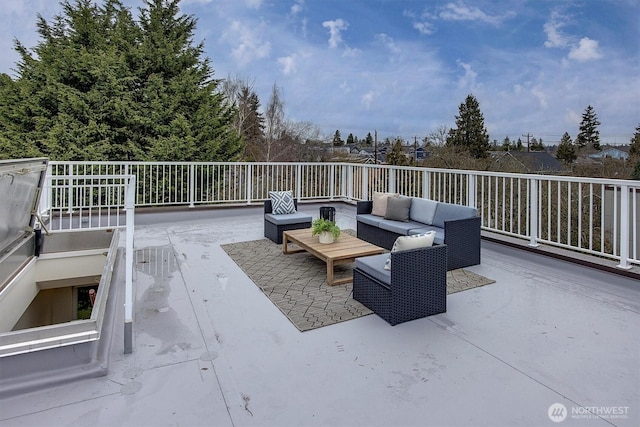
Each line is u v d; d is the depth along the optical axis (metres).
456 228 4.53
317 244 4.61
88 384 2.26
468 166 16.05
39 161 3.80
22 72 11.30
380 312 3.24
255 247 5.74
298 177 9.46
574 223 8.45
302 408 2.06
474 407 2.07
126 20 12.25
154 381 2.30
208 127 12.71
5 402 2.09
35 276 4.64
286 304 3.52
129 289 2.63
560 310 3.38
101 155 11.16
